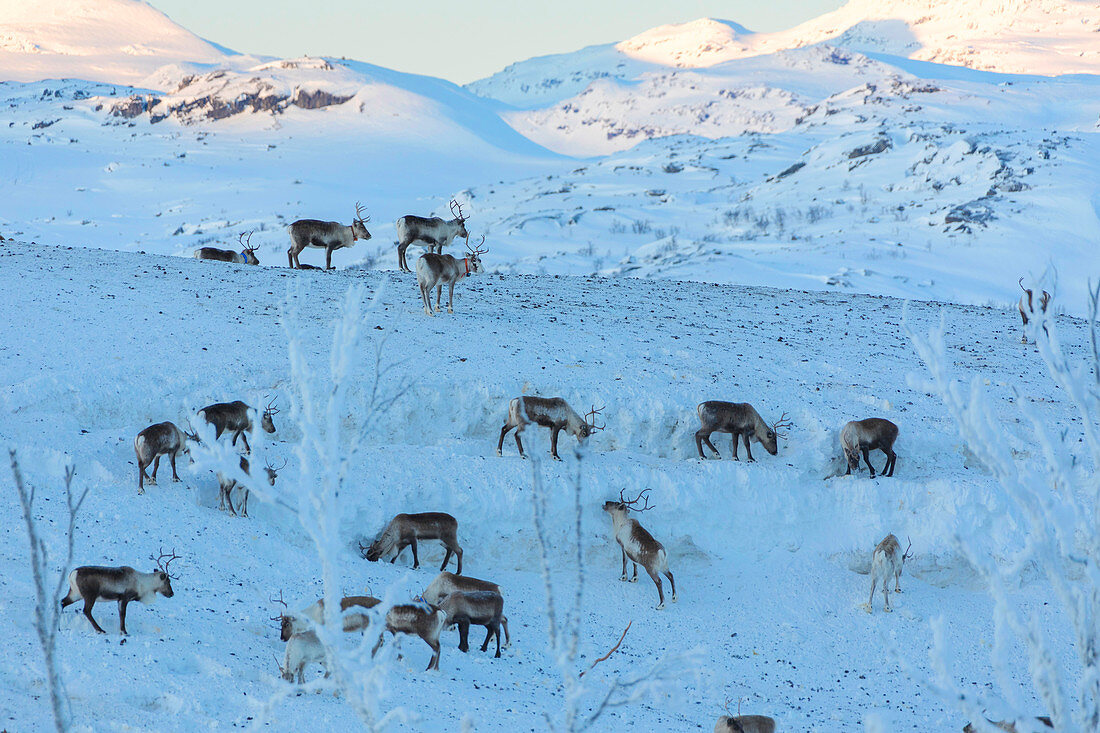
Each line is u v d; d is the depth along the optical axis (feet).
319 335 210.18
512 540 165.89
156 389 176.86
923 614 156.66
